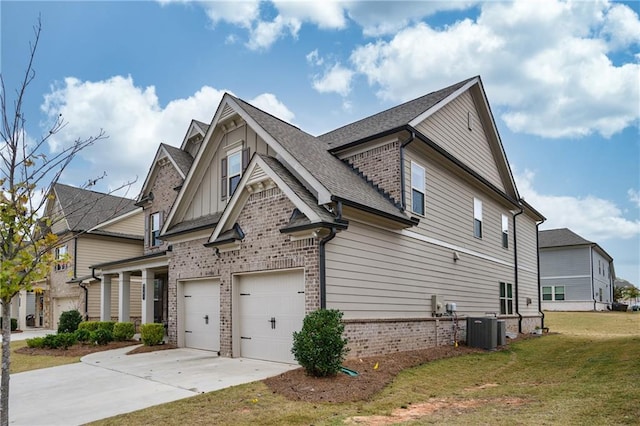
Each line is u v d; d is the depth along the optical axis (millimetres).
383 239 11781
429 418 6293
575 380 8727
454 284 15242
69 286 24469
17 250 5418
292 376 8773
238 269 11688
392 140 12922
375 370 9484
